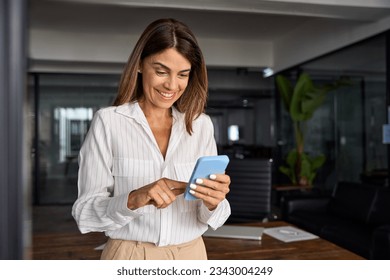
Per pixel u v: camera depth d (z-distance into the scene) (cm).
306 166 481
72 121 659
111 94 668
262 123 691
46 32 568
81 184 92
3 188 60
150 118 100
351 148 447
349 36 437
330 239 320
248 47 644
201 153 104
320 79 516
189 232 98
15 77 60
